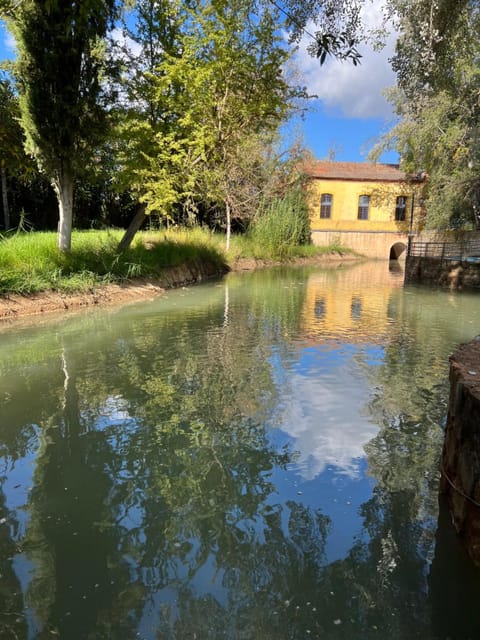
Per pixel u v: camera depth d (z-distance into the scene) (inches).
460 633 80.7
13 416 171.9
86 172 443.2
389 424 169.3
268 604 86.7
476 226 908.0
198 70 486.3
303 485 127.3
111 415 173.9
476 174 820.0
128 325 339.0
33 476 130.6
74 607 85.2
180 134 509.7
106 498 120.0
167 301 461.7
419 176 1327.5
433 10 292.5
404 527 109.3
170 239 695.7
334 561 98.0
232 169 834.2
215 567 96.0
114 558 98.0
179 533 106.3
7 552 99.4
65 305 382.6
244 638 79.3
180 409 180.9
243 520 111.4
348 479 130.8
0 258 363.9
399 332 333.7
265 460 141.1
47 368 230.2
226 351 270.7
